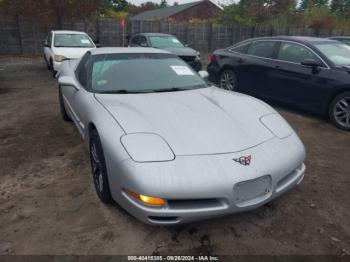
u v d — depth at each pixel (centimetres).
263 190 246
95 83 352
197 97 340
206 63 1495
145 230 262
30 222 271
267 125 295
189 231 262
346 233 264
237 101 344
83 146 433
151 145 241
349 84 509
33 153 411
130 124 265
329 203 308
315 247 247
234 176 230
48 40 1105
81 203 298
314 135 504
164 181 222
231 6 2711
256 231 264
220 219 278
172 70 391
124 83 354
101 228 263
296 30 2445
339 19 3256
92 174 331
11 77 1005
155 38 1143
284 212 291
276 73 622
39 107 641
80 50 988
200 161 233
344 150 444
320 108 559
